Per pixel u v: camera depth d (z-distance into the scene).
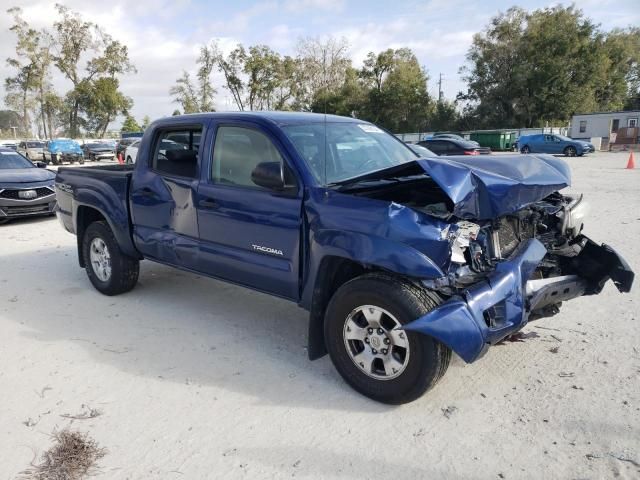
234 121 4.24
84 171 5.76
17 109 60.06
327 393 3.58
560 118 52.22
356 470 2.80
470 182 3.16
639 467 2.75
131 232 5.26
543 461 2.83
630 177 17.20
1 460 2.93
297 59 56.06
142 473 2.80
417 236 3.07
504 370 3.82
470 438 3.04
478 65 54.50
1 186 10.14
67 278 6.49
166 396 3.58
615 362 3.89
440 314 3.00
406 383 3.25
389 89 54.56
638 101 65.50
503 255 3.56
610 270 4.01
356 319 3.47
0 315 5.18
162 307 5.34
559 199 4.48
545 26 50.03
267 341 4.48
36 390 3.68
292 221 3.72
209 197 4.31
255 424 3.23
